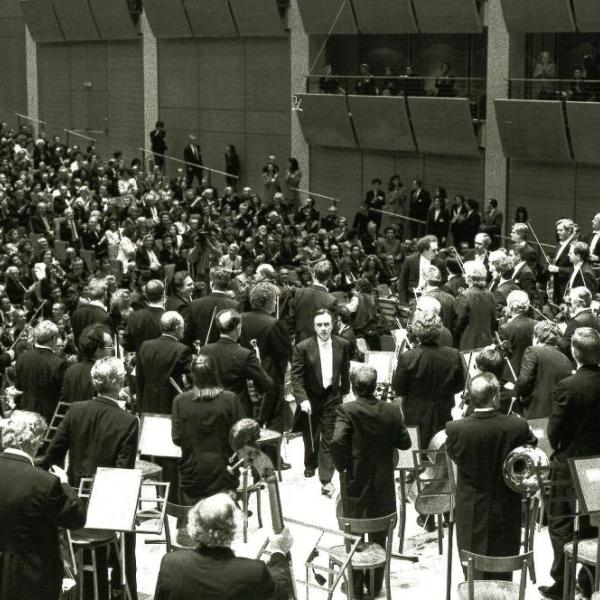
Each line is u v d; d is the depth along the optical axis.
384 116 35.94
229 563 6.29
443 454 10.33
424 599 9.90
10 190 37.03
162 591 6.28
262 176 42.66
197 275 29.69
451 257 19.52
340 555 9.08
